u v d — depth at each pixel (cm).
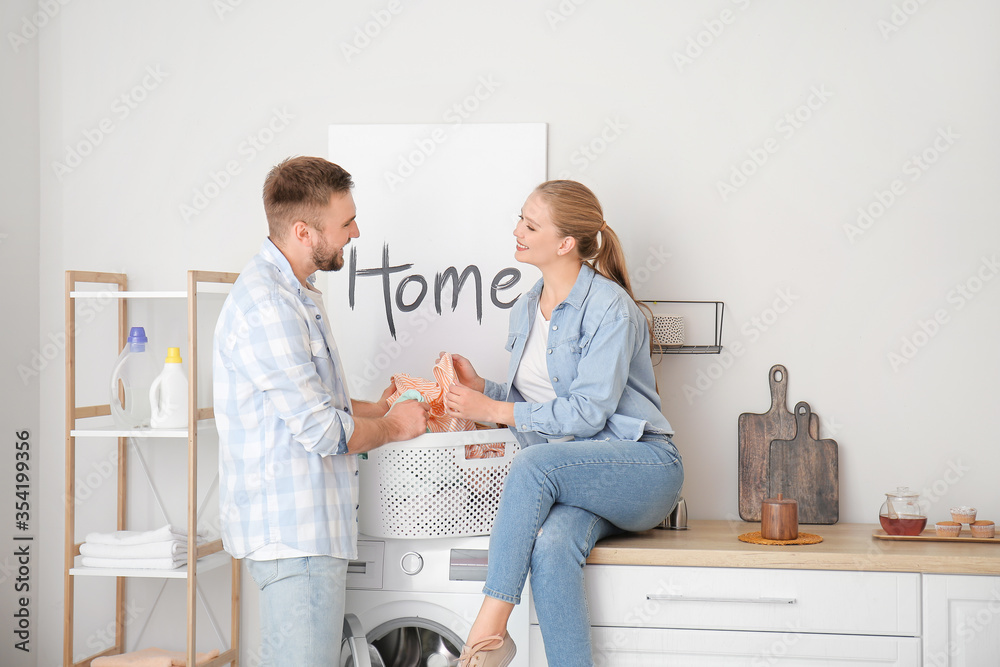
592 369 191
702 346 235
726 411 238
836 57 235
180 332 253
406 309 243
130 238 254
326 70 249
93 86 255
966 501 231
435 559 203
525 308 215
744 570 190
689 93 238
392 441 193
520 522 180
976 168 232
